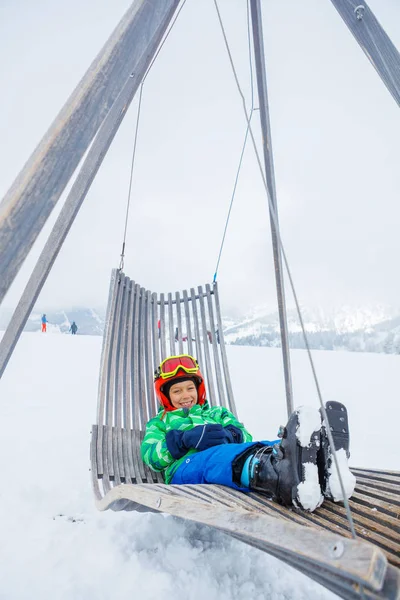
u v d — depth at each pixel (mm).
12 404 5621
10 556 2207
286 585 2053
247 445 2137
